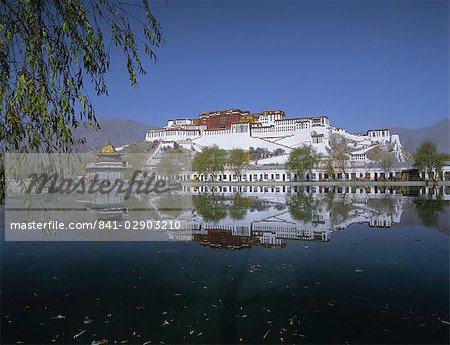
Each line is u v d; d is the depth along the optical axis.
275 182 125.19
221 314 11.05
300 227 27.86
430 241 21.59
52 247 21.55
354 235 24.00
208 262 17.44
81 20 7.27
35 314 11.21
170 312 11.25
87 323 10.52
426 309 11.05
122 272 15.95
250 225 29.36
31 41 6.84
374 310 11.08
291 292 12.88
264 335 9.59
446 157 105.44
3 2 6.78
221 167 123.94
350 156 155.62
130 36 8.02
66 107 6.99
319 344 9.00
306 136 181.75
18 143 6.87
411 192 67.31
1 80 6.87
